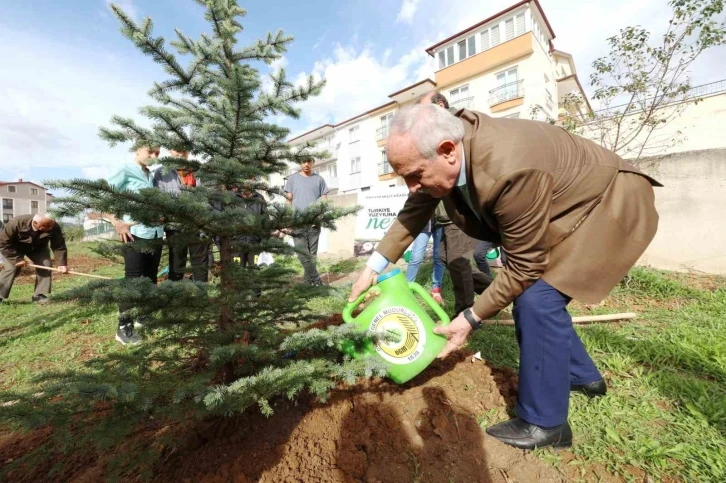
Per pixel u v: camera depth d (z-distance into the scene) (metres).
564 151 1.48
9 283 5.17
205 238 1.76
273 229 1.74
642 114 5.19
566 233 1.50
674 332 2.78
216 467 1.48
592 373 1.98
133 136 1.71
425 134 1.36
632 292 4.06
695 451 1.55
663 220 4.93
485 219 1.58
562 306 1.57
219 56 1.80
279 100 1.79
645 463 1.52
